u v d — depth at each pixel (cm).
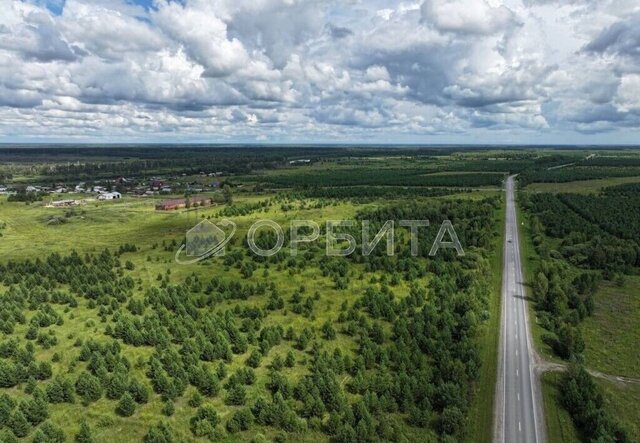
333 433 8500
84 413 8794
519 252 18438
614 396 9600
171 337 11475
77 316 12862
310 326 12281
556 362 10831
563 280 14888
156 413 8856
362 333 11681
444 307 12719
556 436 8631
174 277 16000
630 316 13025
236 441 8288
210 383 9350
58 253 18938
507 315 13175
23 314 12575
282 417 8625
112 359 10038
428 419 8812
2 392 9331
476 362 10406
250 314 12738
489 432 8719
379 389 9531
